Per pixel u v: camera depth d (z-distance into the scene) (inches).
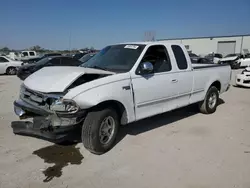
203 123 220.7
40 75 163.2
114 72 166.1
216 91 255.1
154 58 187.5
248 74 443.8
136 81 166.9
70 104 135.9
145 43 190.2
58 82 145.1
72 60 542.3
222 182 125.1
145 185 122.3
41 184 122.2
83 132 149.1
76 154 155.1
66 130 138.7
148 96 175.6
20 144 167.6
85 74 151.7
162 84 185.5
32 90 149.2
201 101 245.0
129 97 161.8
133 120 169.3
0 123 211.6
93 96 140.6
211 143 174.6
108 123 157.6
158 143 173.5
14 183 122.4
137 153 157.3
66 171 134.8
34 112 149.9
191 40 1985.7
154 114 185.2
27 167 138.3
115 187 120.5
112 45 207.0
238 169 138.0
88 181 125.4
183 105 213.3
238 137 186.5
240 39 1784.0
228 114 253.0
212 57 1147.9
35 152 156.6
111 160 147.9
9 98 324.8
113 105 159.6
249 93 386.0
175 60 201.6
